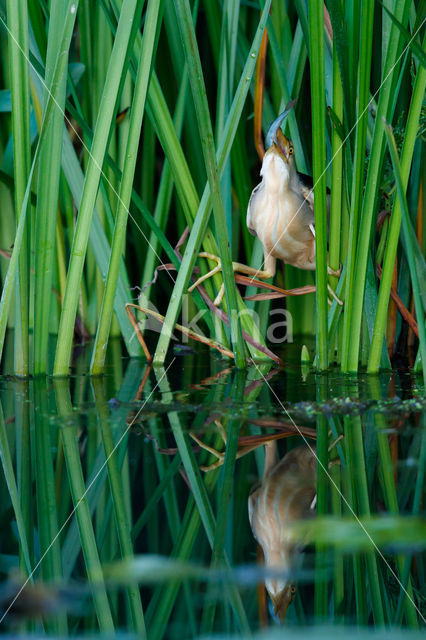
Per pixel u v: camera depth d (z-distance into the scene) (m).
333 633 1.08
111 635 1.11
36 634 1.11
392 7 2.80
